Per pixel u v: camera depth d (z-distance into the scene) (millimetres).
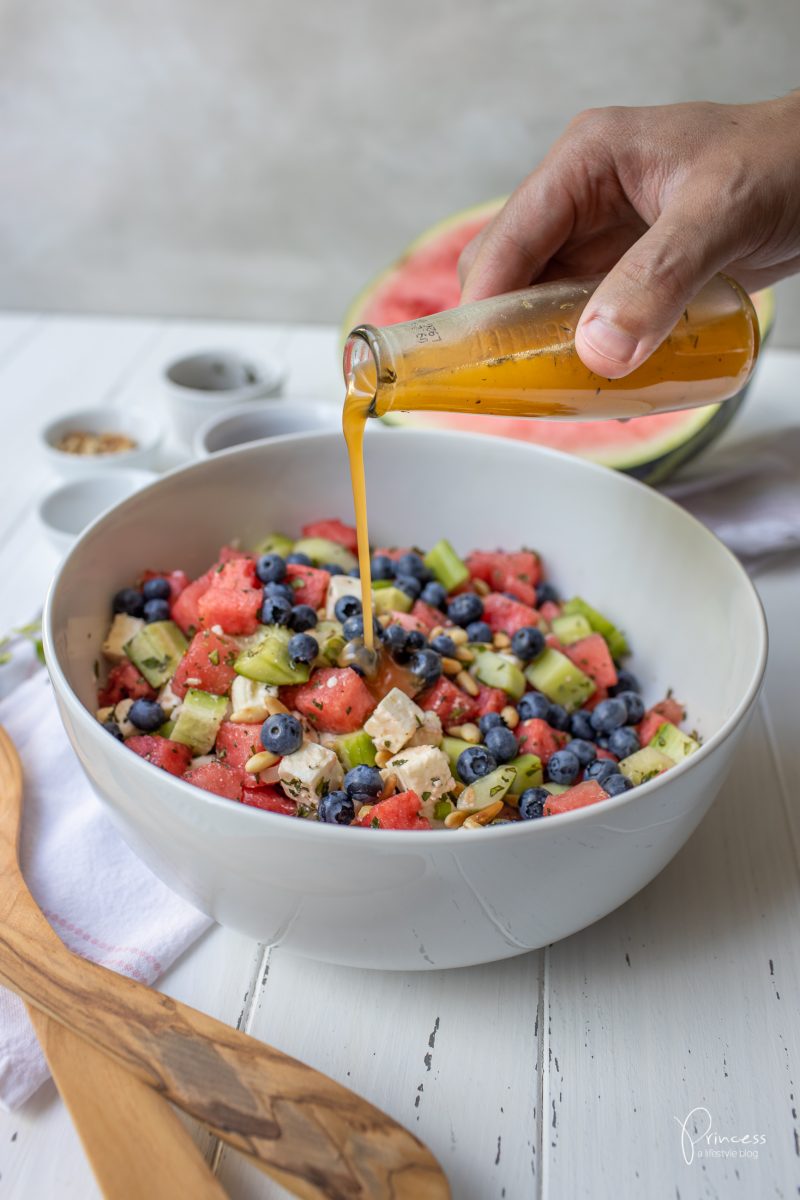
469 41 1040
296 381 1003
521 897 477
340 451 670
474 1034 519
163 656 599
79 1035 488
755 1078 508
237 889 485
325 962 534
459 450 668
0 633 709
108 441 854
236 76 1085
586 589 669
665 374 546
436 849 452
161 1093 472
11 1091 494
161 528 635
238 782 556
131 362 1048
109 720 587
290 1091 474
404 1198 452
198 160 1146
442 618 646
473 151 1107
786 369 987
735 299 558
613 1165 485
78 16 1062
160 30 1064
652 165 586
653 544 635
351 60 1063
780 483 798
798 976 540
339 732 573
